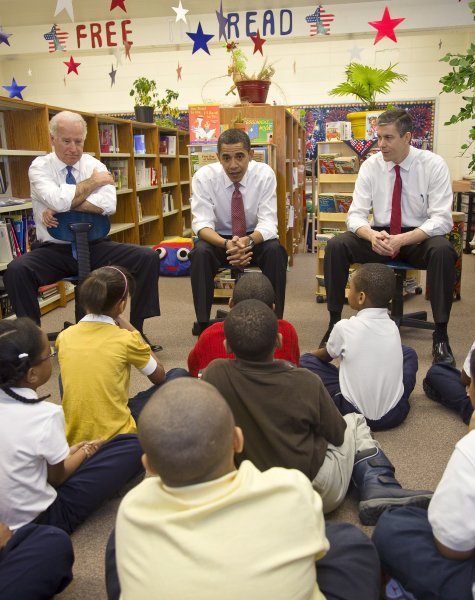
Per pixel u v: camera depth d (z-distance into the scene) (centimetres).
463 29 503
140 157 581
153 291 290
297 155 580
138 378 255
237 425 128
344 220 387
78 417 166
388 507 130
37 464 129
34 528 121
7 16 567
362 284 196
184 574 77
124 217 530
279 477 87
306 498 86
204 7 543
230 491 82
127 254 288
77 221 276
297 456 129
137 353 174
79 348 168
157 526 80
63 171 294
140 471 161
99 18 565
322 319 346
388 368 194
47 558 115
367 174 307
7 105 334
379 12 499
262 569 78
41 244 291
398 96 685
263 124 404
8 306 340
